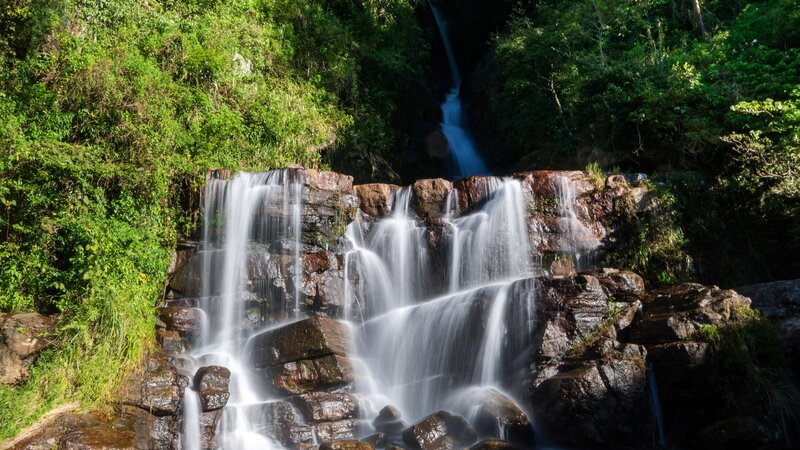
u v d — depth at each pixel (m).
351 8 21.73
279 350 10.35
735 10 18.73
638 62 16.36
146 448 8.22
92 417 8.21
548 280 10.65
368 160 18.56
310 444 9.08
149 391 8.63
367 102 19.91
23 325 9.10
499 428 9.15
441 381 10.79
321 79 19.03
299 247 12.22
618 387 9.25
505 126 20.17
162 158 12.34
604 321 10.34
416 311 11.62
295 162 16.30
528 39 19.30
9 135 10.55
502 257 12.42
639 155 15.59
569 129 17.44
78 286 10.09
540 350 9.89
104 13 14.37
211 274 11.85
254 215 12.25
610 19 18.91
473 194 13.09
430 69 24.77
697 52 16.61
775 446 9.09
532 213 12.84
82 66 12.34
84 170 11.20
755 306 10.58
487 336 10.70
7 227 10.65
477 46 26.20
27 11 12.59
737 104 13.22
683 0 19.27
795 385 9.67
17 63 12.24
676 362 9.40
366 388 10.61
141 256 11.05
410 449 8.86
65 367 8.92
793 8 15.69
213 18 16.98
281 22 19.45
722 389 9.45
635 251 13.11
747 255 13.62
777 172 12.99
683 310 10.05
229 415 9.21
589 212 13.12
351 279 12.30
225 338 11.37
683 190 13.91
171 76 14.57
